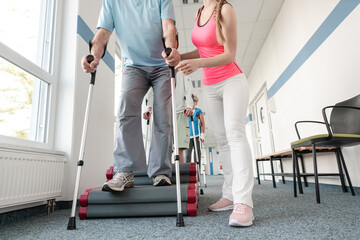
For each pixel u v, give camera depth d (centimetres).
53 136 184
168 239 86
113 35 284
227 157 145
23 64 153
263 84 521
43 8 189
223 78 127
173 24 135
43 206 160
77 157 190
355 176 236
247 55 557
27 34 169
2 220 125
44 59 185
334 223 104
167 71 147
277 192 258
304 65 324
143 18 141
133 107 138
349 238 81
